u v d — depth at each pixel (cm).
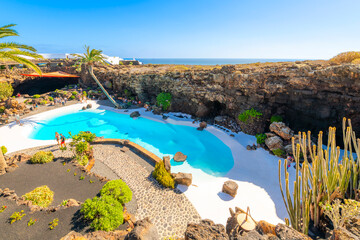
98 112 4019
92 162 2003
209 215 1491
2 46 1602
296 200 752
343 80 2117
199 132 3138
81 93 4984
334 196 826
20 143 2473
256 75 2811
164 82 3994
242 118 2998
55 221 1107
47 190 1386
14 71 5038
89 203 1134
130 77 4628
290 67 2625
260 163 2234
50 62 5872
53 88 6006
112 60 7594
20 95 4731
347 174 856
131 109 4247
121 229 1149
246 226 781
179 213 1488
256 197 1703
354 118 2145
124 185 1430
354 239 501
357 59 2320
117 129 3262
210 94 3369
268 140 2483
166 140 2905
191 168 2191
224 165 2242
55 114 3756
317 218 834
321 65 2489
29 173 1662
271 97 2750
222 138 2898
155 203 1566
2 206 1187
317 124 2462
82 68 5522
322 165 786
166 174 1811
